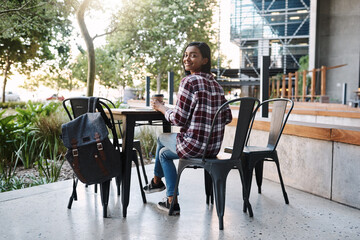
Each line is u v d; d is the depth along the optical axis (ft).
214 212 8.26
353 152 8.68
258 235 6.84
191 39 85.46
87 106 7.67
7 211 8.20
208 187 8.79
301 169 10.39
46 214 8.00
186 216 7.95
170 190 8.09
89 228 7.15
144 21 40.27
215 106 7.26
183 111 7.07
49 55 52.65
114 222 7.52
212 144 7.30
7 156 14.17
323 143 9.59
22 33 34.30
